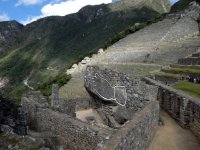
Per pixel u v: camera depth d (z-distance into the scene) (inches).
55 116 659.4
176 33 2972.4
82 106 943.0
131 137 439.2
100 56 3174.2
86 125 573.6
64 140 615.8
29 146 491.2
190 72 1648.6
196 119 668.1
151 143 612.1
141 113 572.4
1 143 485.7
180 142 634.8
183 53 2391.7
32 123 749.3
